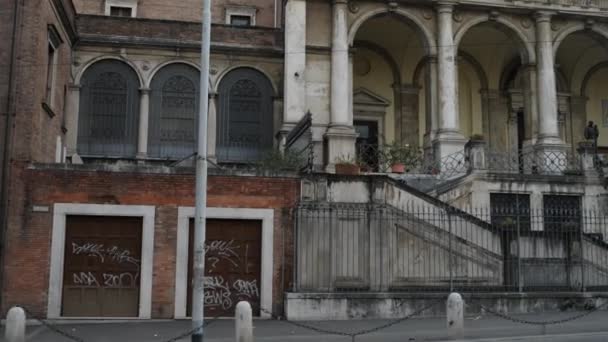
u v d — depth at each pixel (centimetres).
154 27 2808
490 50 3306
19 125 1719
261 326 1569
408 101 3253
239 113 2852
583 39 3186
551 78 2898
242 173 1789
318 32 2777
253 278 1780
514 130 3334
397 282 1817
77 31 2700
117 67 2773
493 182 2330
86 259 1725
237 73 2877
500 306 1767
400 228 1838
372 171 2555
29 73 1752
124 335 1414
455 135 2738
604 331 1449
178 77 2830
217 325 1595
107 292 1722
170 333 1446
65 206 1709
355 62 3234
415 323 1587
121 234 1745
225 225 1786
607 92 3491
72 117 2673
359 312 1706
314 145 2675
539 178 2369
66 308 1698
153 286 1720
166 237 1741
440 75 2803
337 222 1795
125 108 2759
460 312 1363
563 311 1797
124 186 1738
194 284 1218
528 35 2956
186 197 1761
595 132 2948
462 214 1897
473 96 3353
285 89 2683
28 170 1705
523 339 1353
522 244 1889
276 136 2752
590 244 1936
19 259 1666
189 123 2809
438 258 1848
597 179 2417
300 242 1770
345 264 1788
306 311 1689
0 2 1758
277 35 2906
